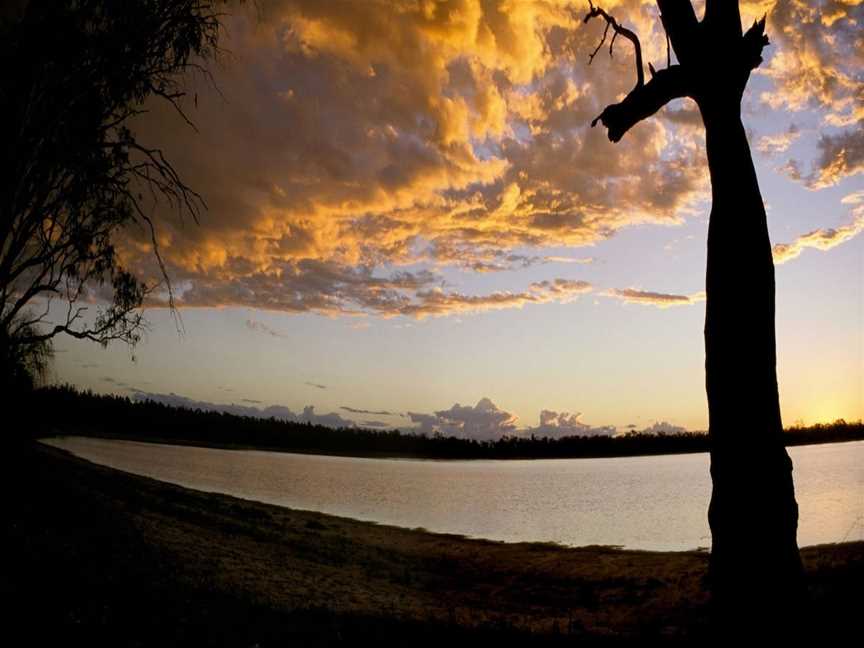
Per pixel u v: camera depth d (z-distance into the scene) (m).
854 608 7.75
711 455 7.52
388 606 12.26
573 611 13.63
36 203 13.07
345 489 63.88
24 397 19.48
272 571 14.40
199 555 14.46
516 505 50.31
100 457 64.12
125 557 11.62
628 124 9.14
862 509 30.28
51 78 10.88
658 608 12.27
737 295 7.48
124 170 12.71
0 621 6.81
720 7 8.01
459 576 19.02
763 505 7.08
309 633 8.15
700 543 26.03
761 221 7.70
